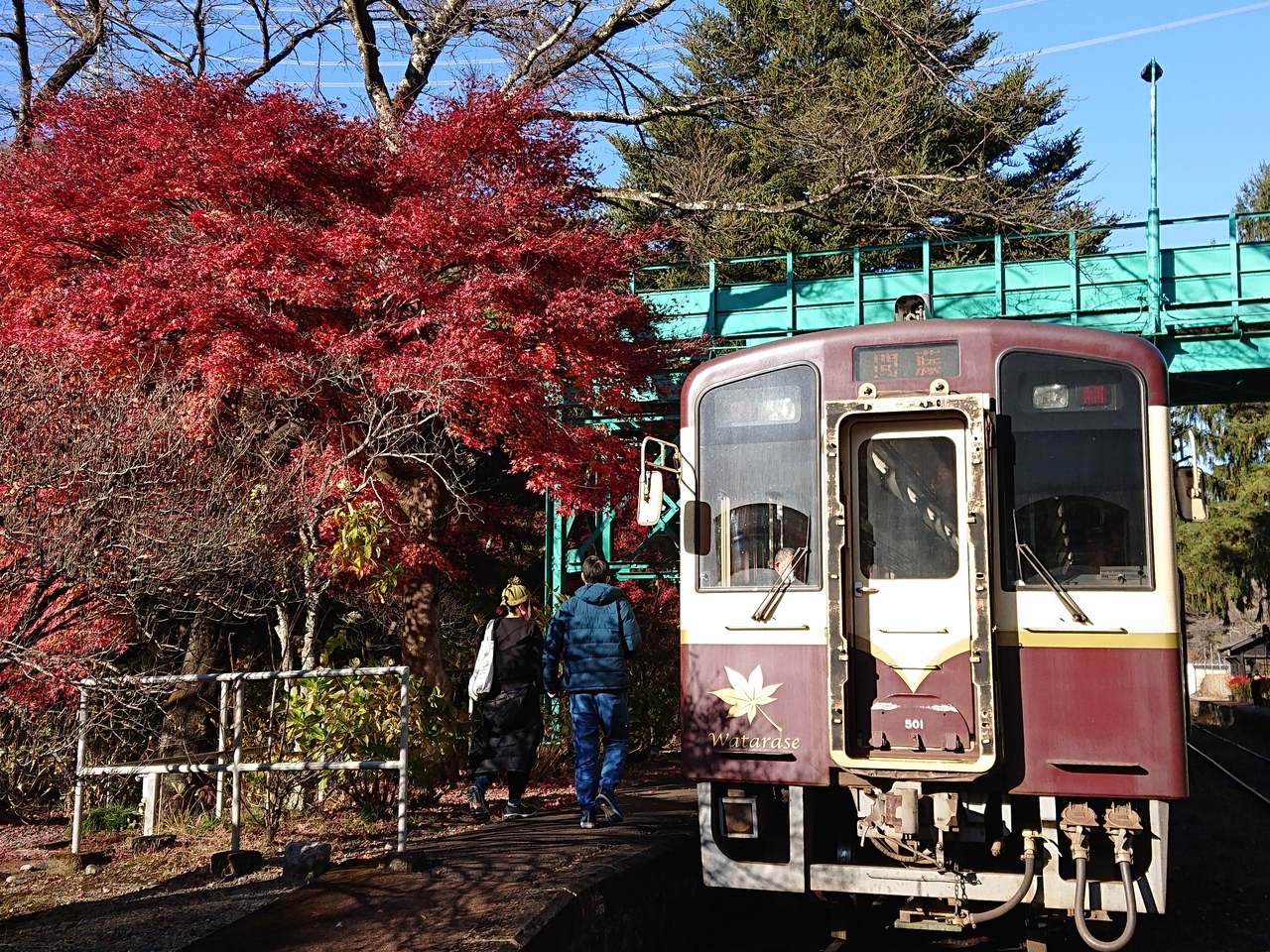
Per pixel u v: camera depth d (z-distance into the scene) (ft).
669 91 65.05
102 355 28.04
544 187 36.63
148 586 22.61
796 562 20.56
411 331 33.17
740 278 87.51
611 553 49.39
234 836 23.04
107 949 16.83
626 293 44.27
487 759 25.95
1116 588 19.01
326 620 41.63
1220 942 22.94
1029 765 18.88
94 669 23.27
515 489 56.59
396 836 24.75
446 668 44.98
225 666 33.71
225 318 29.99
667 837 22.62
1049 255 68.85
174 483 23.30
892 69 83.51
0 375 23.53
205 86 34.76
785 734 20.20
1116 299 50.88
